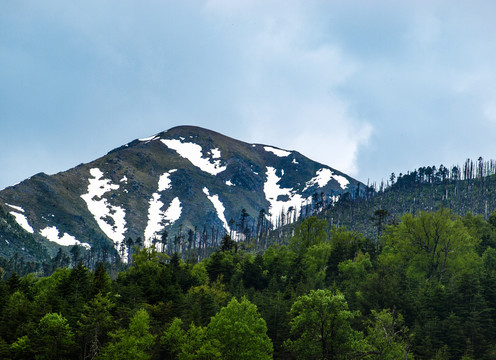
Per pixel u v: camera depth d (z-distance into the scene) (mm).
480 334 74688
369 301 85625
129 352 69562
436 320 78812
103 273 100250
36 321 81688
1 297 90250
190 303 89938
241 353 68375
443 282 92312
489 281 85562
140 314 74938
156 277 107438
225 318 71000
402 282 92125
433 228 100500
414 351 72938
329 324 62500
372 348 57344
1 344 75125
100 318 80000
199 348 69562
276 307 83938
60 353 76062
